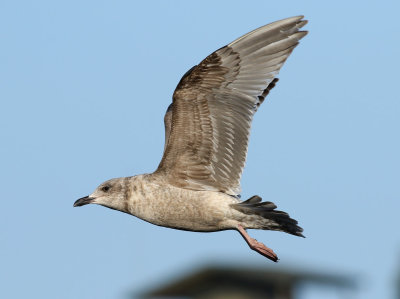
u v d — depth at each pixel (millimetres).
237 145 16688
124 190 17266
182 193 16875
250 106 16562
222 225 16875
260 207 16562
